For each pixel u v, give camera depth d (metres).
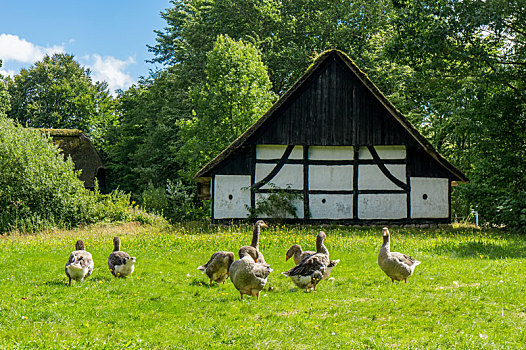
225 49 35.81
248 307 8.85
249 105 34.91
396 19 23.98
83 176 38.91
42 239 19.92
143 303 9.27
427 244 16.77
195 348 6.83
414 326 7.66
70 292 10.10
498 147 24.50
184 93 42.47
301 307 8.89
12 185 24.77
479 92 23.08
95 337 7.27
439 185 24.20
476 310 8.43
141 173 44.03
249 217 23.92
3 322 7.99
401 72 33.00
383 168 24.12
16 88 59.56
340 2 40.91
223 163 24.19
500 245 16.55
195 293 10.17
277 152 24.33
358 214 24.06
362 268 12.96
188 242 17.53
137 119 48.78
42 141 26.61
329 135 24.03
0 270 13.09
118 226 25.56
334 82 24.14
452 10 22.22
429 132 31.47
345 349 6.72
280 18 41.50
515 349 6.59
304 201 24.11
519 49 23.42
